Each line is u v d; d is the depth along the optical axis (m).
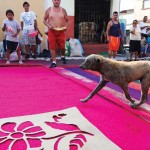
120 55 11.48
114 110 3.41
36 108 3.45
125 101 3.82
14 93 4.20
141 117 3.15
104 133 2.71
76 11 12.41
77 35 12.66
